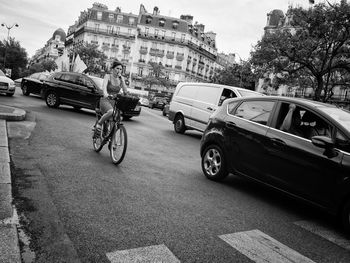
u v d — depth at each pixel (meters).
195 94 13.73
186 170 7.04
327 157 4.71
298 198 5.03
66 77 15.81
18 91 24.64
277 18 64.06
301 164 4.99
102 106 7.16
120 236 3.60
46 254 3.10
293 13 26.38
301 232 4.38
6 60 79.69
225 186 6.13
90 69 70.38
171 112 14.45
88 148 7.71
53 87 15.71
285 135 5.34
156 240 3.61
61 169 5.75
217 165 6.39
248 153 5.79
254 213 4.87
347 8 23.48
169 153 8.78
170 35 83.69
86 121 12.55
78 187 4.96
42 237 3.39
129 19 85.31
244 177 5.86
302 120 5.29
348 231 4.44
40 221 3.72
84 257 3.13
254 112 6.03
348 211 4.44
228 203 5.16
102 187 5.09
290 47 26.08
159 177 6.13
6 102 14.80
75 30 101.38
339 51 25.94
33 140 7.70
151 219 4.13
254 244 3.82
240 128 6.02
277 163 5.32
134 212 4.28
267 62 27.72
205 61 93.88
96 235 3.56
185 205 4.80
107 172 5.96
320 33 25.12
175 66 83.62
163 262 3.20
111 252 3.26
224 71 57.50
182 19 86.62
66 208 4.15
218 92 12.83
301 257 3.66
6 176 4.81
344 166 4.53
